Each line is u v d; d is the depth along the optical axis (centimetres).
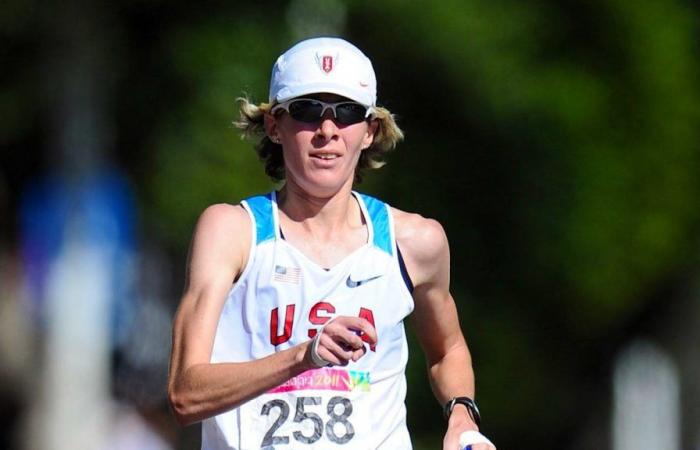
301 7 5631
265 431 1859
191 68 5312
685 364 6869
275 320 1866
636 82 6412
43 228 5572
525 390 6794
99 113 5503
